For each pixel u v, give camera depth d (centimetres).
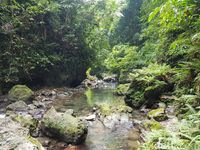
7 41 1493
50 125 695
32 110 1021
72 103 1233
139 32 2578
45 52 1817
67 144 656
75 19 2088
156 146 479
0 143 480
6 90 1448
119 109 960
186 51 729
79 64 2153
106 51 2606
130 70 2092
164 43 1143
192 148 416
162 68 1057
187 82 745
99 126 819
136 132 730
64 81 1984
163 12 541
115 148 620
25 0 1670
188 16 616
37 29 1788
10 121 579
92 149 622
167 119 746
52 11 1825
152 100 993
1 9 1477
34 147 475
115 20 3016
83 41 2161
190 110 559
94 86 2169
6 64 1480
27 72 1555
